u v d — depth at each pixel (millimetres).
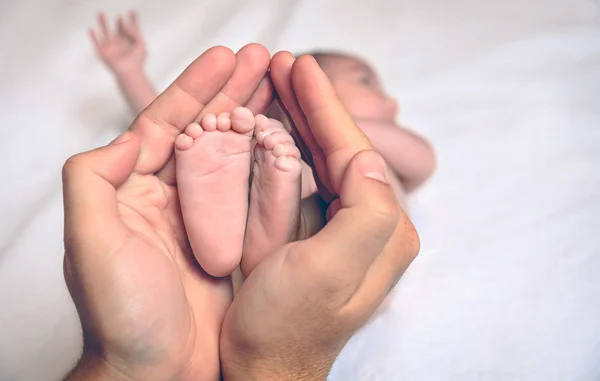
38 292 1025
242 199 665
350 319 579
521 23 1434
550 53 1380
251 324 583
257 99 695
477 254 1086
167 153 660
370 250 541
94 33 1330
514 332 998
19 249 1070
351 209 541
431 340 994
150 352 569
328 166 629
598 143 1228
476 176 1204
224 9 1441
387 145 1188
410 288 1041
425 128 1287
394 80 1369
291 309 565
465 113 1303
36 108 1263
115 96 1294
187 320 607
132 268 550
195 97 652
